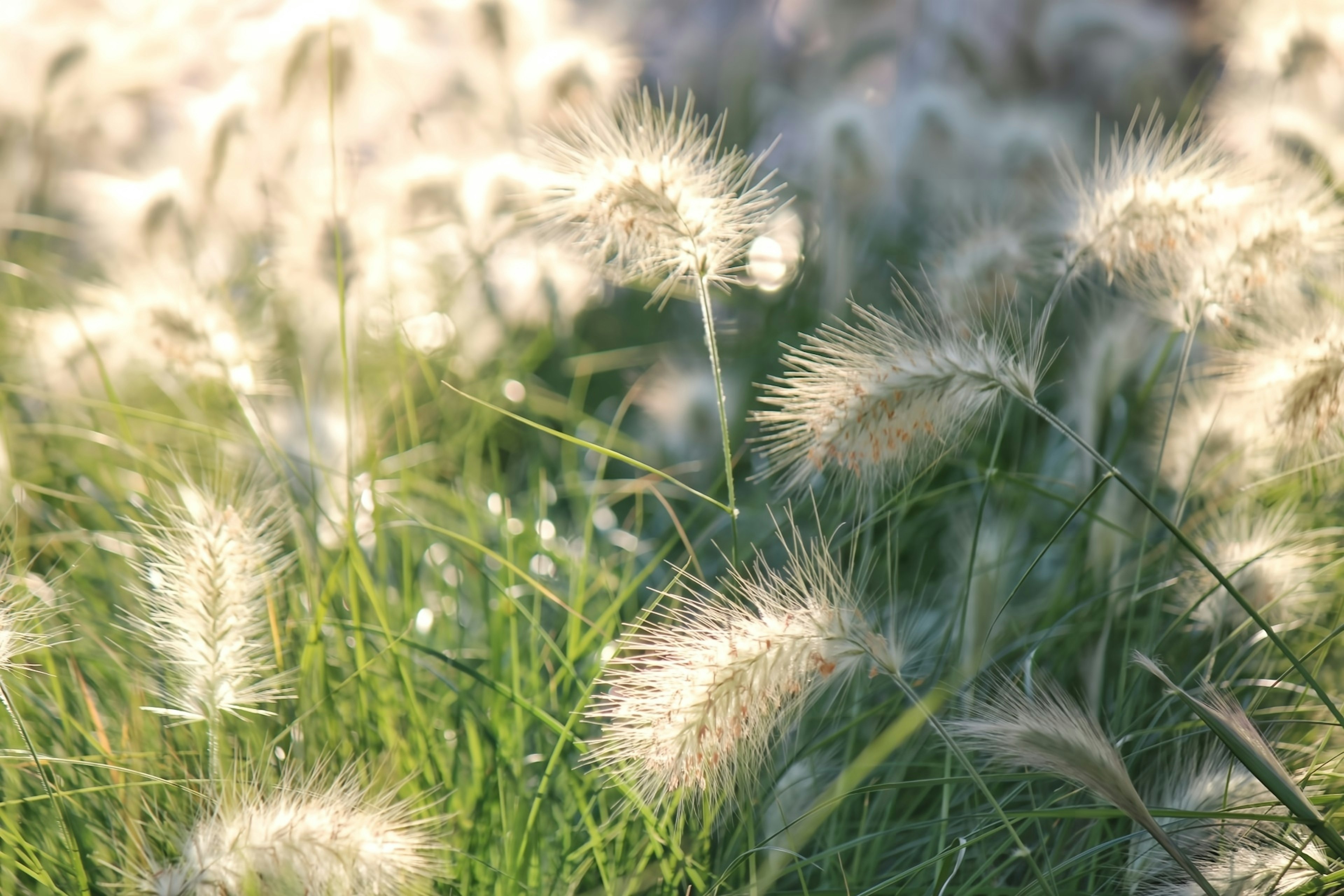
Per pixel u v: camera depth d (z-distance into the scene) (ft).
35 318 5.69
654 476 5.76
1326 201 4.98
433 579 5.48
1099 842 4.83
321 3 5.59
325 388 5.47
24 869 4.67
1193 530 5.14
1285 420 4.80
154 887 4.37
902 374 4.64
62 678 5.05
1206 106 5.94
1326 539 5.14
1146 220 4.90
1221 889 4.59
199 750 4.81
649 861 4.86
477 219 5.79
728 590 5.20
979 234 5.45
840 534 5.38
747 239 4.77
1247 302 4.93
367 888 4.42
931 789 4.98
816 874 4.87
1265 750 4.45
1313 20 5.72
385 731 4.91
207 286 5.65
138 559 5.16
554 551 5.41
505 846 4.77
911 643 5.12
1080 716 4.49
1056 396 5.82
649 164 4.74
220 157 5.77
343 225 5.45
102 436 5.30
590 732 4.94
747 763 4.59
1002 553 5.06
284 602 5.14
